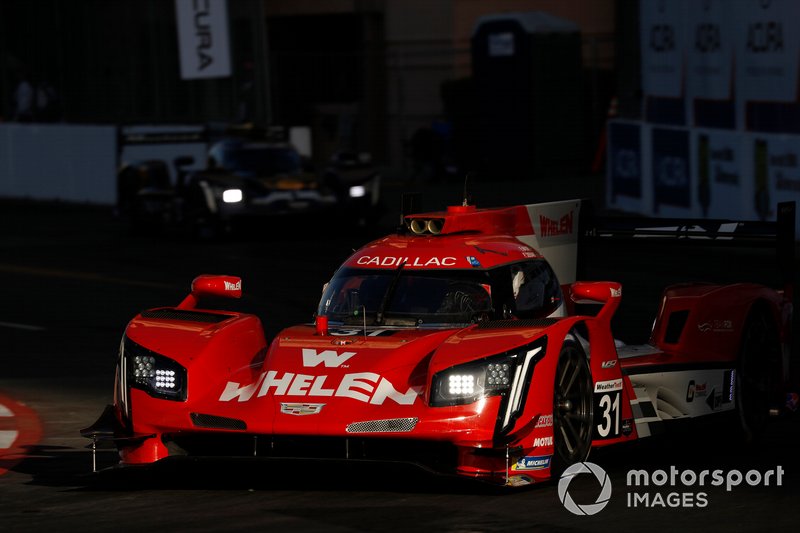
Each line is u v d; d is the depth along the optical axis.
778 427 31.03
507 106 107.50
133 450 24.44
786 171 66.19
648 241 31.12
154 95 116.38
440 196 97.25
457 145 111.19
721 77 73.75
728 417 28.45
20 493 24.41
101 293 57.84
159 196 80.94
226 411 23.53
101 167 109.25
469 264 26.69
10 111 125.25
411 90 125.12
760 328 29.48
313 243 76.12
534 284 27.62
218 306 52.25
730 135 70.69
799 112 67.00
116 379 25.30
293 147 81.88
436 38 124.81
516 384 22.70
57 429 31.28
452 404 22.55
